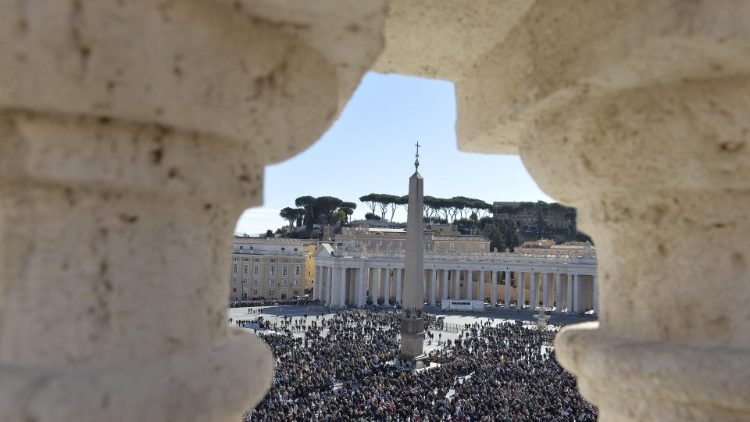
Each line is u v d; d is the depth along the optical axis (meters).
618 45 7.32
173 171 6.43
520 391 93.81
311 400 86.06
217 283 7.47
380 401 83.88
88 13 5.34
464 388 95.56
